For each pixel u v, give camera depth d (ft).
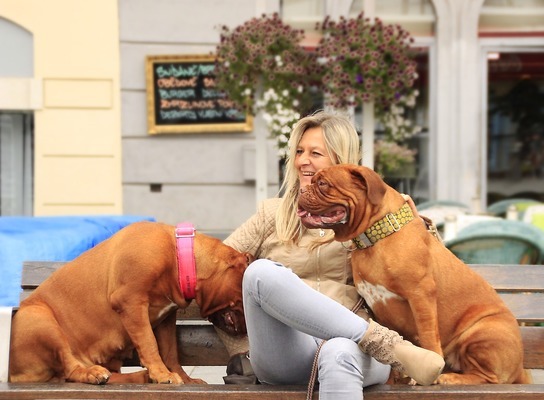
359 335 11.59
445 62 39.22
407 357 11.41
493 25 39.34
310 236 14.19
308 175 14.01
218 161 37.88
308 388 11.54
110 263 12.86
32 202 38.88
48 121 37.60
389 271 12.34
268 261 11.84
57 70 37.50
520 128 39.63
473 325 12.82
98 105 37.63
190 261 12.90
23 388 11.68
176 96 37.35
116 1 37.40
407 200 13.07
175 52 37.58
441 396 11.60
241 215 38.04
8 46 37.58
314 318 11.58
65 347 12.44
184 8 37.42
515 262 21.07
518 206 33.37
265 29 29.27
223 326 13.48
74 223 20.22
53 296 13.07
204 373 21.25
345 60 28.71
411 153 39.04
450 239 21.63
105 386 11.81
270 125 30.17
